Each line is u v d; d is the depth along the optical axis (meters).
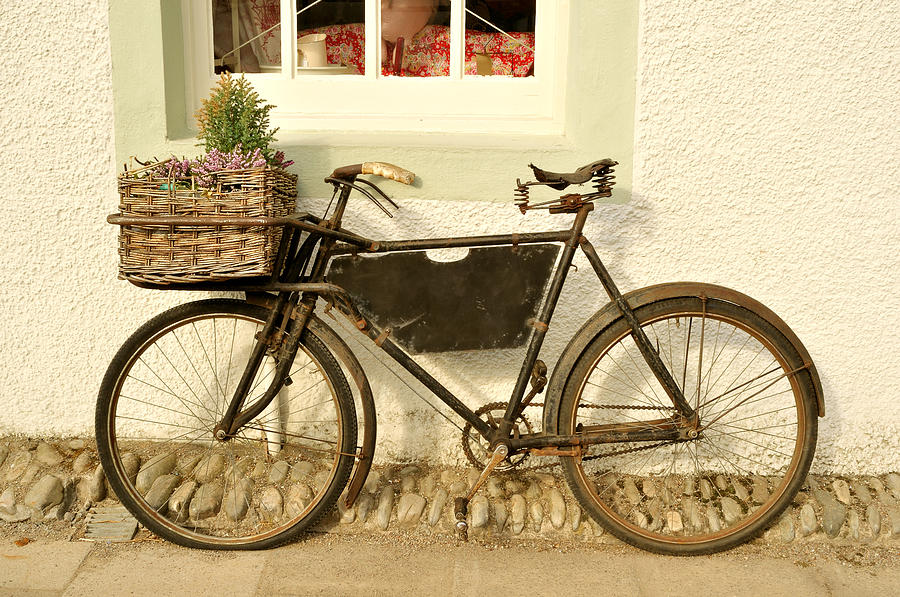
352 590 2.40
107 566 2.50
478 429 2.57
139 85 2.74
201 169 2.25
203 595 2.37
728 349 2.89
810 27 2.62
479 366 2.92
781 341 2.54
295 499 2.75
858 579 2.49
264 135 2.61
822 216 2.75
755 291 2.82
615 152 2.72
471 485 2.86
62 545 2.60
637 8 2.62
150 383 3.03
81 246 2.90
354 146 2.75
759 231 2.77
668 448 2.95
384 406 2.96
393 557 2.57
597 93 2.68
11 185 2.86
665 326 2.88
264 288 2.43
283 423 3.04
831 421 2.91
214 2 2.92
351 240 2.46
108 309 2.96
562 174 2.33
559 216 2.77
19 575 2.43
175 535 2.60
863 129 2.68
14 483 2.80
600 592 2.40
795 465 2.60
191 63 2.88
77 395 3.04
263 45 2.97
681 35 2.63
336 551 2.60
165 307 2.95
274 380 2.55
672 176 2.74
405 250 2.49
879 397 2.89
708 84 2.67
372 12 2.85
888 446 2.93
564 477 2.88
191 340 3.00
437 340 2.68
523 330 2.67
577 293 2.82
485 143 2.79
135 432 3.07
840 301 2.81
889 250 2.77
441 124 2.89
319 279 2.50
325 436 3.05
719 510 2.77
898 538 2.66
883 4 2.60
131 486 2.62
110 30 2.71
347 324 2.91
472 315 2.66
